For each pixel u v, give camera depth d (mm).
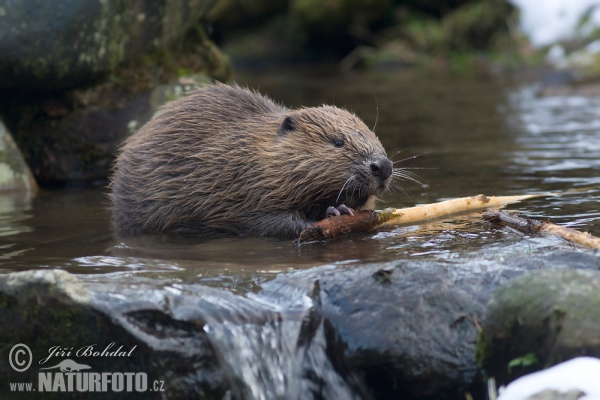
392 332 4938
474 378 4852
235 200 7594
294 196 7480
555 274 4754
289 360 4949
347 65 24562
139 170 7879
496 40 22812
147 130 8086
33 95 10688
